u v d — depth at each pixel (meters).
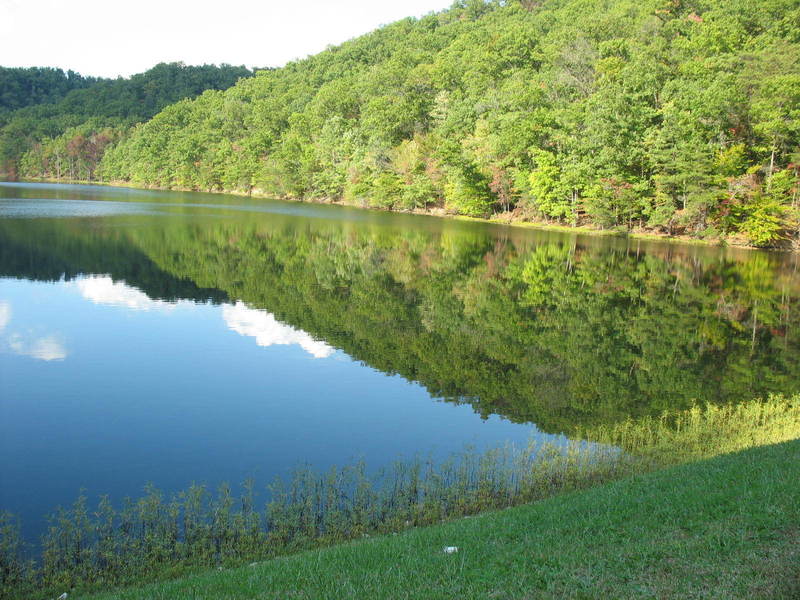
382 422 17.97
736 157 58.69
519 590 6.72
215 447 15.83
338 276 41.50
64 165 176.88
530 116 75.44
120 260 43.34
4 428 16.59
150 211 81.69
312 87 153.88
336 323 29.73
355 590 7.06
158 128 162.75
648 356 25.77
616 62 77.12
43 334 25.77
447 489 12.77
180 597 7.56
